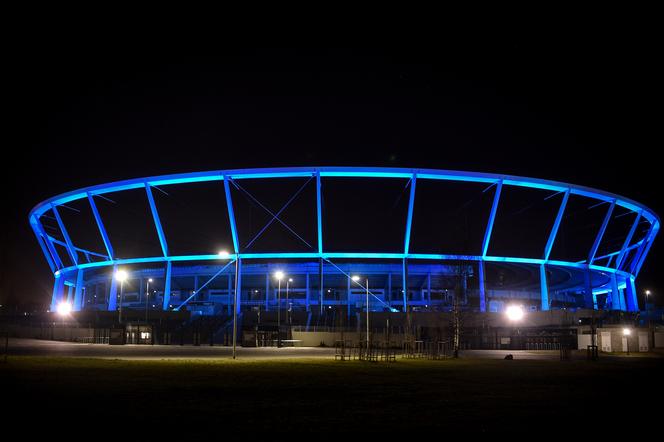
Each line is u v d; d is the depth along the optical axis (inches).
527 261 2910.9
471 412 521.3
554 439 401.4
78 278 3267.7
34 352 1508.4
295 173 2775.6
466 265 1936.5
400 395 645.3
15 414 487.2
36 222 3567.9
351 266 3046.3
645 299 4375.0
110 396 605.9
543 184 2883.9
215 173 2792.8
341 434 412.8
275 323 2689.5
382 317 2541.8
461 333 1980.8
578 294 4387.3
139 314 2751.0
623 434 420.5
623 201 3097.9
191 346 2114.9
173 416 483.8
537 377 895.7
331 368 1053.8
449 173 2758.4
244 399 597.3
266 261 3090.6
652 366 1173.7
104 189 3019.2
